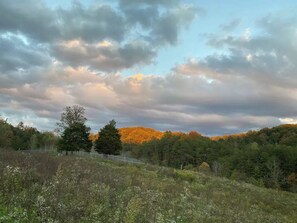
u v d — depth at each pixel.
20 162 20.47
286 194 45.50
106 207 13.64
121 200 15.26
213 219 18.45
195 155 131.12
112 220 11.87
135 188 20.78
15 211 10.22
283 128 156.50
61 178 17.08
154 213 14.14
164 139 151.50
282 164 92.19
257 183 73.06
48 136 115.44
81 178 20.50
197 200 24.36
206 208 20.75
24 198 11.98
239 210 25.69
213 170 99.00
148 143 156.62
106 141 74.69
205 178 45.34
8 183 13.73
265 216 26.47
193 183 40.34
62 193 13.95
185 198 22.16
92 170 25.70
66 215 11.30
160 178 38.47
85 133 68.75
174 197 23.17
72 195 14.62
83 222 11.49
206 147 135.62
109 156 69.31
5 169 15.54
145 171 43.72
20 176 15.42
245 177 84.19
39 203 11.14
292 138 138.62
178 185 33.22
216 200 29.06
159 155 143.88
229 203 29.28
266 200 36.91
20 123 130.75
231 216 20.80
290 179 81.31
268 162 89.31
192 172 49.69
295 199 41.78
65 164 25.11
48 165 21.80
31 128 133.25
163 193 23.03
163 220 13.40
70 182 16.95
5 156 22.25
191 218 17.03
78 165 26.55
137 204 12.91
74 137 66.69
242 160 100.56
